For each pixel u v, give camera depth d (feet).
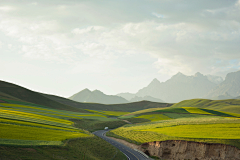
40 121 270.05
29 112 366.02
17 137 155.33
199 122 317.63
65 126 274.98
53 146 149.38
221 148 193.16
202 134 237.04
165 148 222.89
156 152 223.71
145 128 333.01
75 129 265.95
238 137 214.28
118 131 347.77
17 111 347.77
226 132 239.30
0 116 239.30
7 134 159.94
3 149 119.55
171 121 396.78
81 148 172.86
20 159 112.98
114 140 287.07
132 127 372.79
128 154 215.31
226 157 186.70
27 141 147.23
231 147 190.80
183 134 246.68
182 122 336.90
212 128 266.57
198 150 201.36
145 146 243.60
